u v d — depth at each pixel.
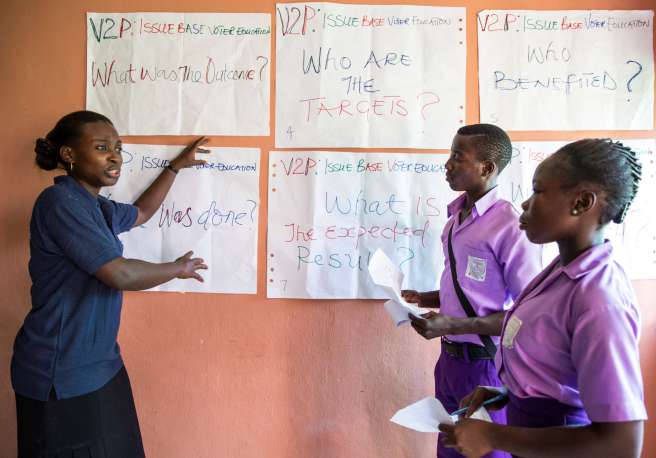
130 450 1.37
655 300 1.65
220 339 1.66
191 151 1.60
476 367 1.34
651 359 1.65
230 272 1.65
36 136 1.63
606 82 1.62
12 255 1.64
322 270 1.64
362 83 1.62
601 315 0.75
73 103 1.63
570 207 0.81
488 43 1.62
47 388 1.22
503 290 1.32
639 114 1.62
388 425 1.67
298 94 1.62
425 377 1.66
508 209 1.30
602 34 1.62
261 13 1.61
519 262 1.26
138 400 1.67
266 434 1.67
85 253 1.20
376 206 1.63
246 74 1.62
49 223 1.22
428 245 1.63
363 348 1.66
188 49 1.62
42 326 1.24
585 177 0.79
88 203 1.28
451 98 1.62
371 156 1.62
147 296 1.65
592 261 0.81
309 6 1.61
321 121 1.62
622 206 0.81
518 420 0.93
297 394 1.67
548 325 0.85
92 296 1.26
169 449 1.68
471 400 1.06
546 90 1.62
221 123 1.63
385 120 1.62
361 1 1.62
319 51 1.61
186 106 1.63
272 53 1.62
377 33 1.62
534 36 1.62
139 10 1.62
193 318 1.66
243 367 1.67
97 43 1.62
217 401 1.67
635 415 0.71
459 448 0.87
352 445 1.67
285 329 1.66
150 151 1.63
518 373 0.91
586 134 1.63
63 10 1.62
